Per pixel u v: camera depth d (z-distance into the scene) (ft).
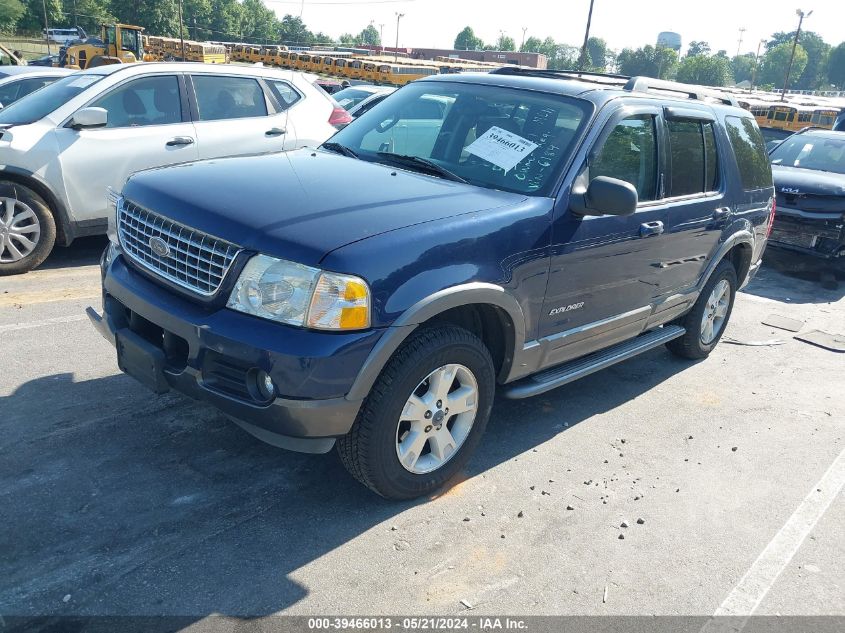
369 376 9.66
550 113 13.23
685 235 15.33
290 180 11.49
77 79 22.89
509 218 11.21
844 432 15.56
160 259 10.75
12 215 20.40
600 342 14.21
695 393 16.96
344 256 9.35
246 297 9.57
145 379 10.74
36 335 16.29
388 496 11.05
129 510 10.50
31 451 11.70
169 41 101.96
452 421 11.66
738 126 17.92
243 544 10.04
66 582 9.00
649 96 14.58
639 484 12.68
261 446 12.50
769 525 11.84
